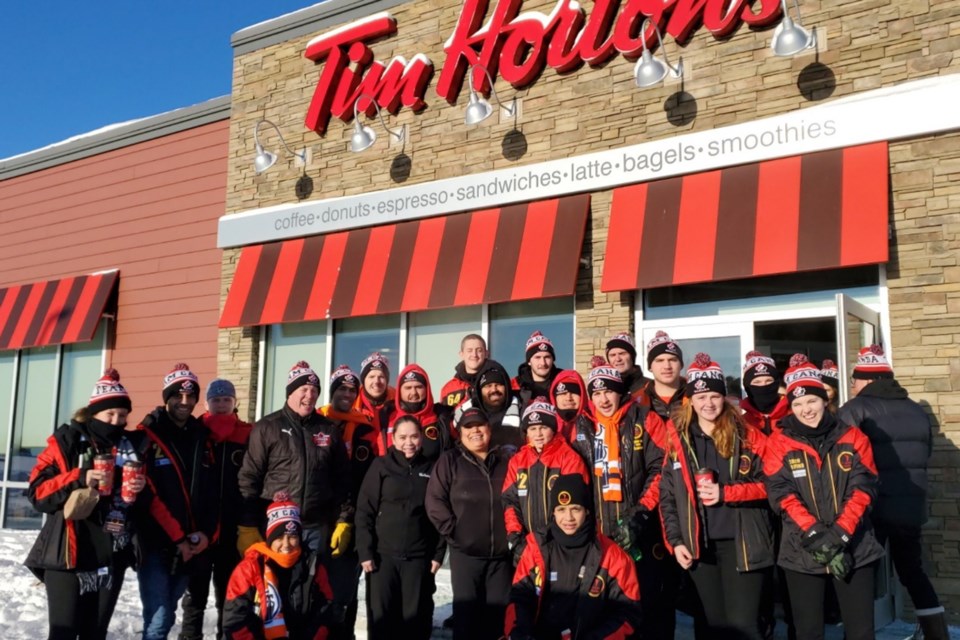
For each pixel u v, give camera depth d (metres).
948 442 6.51
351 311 9.58
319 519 5.49
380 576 5.32
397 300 9.27
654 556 5.02
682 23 7.98
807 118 7.29
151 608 5.28
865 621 4.46
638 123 8.27
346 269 9.84
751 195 7.47
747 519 4.71
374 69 10.07
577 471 4.89
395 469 5.39
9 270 14.26
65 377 13.17
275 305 10.23
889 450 5.41
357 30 10.20
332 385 6.09
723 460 4.77
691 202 7.78
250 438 5.54
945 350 6.61
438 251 9.20
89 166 13.30
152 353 12.09
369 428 6.13
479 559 5.13
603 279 8.00
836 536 4.39
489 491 5.14
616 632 4.29
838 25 7.33
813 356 7.31
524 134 8.96
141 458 5.04
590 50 8.48
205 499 5.64
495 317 9.12
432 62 9.73
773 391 5.48
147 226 12.43
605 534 4.99
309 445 5.49
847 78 7.25
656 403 5.48
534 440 4.93
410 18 9.97
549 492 4.86
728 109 7.79
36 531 12.51
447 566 8.38
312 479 5.45
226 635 4.66
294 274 10.27
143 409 12.05
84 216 13.27
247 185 11.12
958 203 6.66
